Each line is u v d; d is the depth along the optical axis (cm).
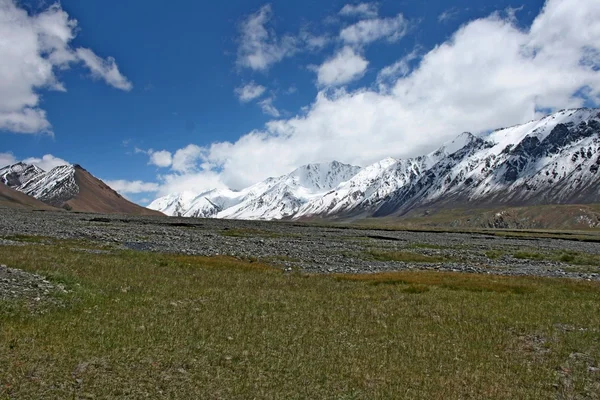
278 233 9369
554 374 1759
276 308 2492
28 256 3316
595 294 3316
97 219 11500
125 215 16612
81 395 1336
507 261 5912
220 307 2408
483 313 2617
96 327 1902
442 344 2053
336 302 2738
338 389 1541
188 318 2150
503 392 1587
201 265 3922
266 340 1948
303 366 1703
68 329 1833
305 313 2425
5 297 2044
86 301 2255
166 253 4728
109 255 4059
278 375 1611
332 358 1803
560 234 16975
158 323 2036
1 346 1582
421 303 2825
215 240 6681
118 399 1342
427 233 13138
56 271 2708
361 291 3141
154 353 1697
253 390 1481
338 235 9750
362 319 2384
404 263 5194
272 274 3700
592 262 6009
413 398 1503
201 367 1622
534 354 1989
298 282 3362
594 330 2336
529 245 9138
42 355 1560
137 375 1505
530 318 2541
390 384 1605
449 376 1706
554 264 5697
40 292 2223
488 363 1856
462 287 3456
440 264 5231
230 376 1570
